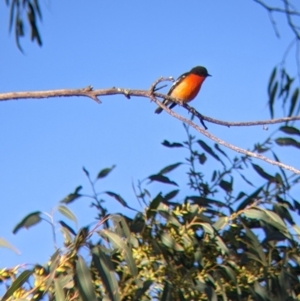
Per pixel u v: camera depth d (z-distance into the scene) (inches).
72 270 308.7
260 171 375.2
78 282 296.7
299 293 359.3
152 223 334.3
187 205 340.8
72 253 307.9
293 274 358.3
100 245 311.4
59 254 300.7
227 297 330.6
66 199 350.6
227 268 327.6
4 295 296.0
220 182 371.6
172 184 371.2
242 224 345.7
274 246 359.6
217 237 332.5
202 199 360.2
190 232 330.3
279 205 362.3
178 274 320.2
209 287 314.0
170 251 325.7
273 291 340.5
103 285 304.2
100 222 313.9
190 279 321.1
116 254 323.0
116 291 300.2
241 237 355.3
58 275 310.5
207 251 335.0
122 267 323.0
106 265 302.7
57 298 297.6
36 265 305.6
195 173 371.9
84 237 310.5
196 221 340.8
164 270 319.0
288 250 358.6
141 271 320.5
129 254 304.7
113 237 308.2
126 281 321.1
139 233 331.3
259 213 348.5
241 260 342.0
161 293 319.6
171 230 331.6
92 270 320.5
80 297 295.7
